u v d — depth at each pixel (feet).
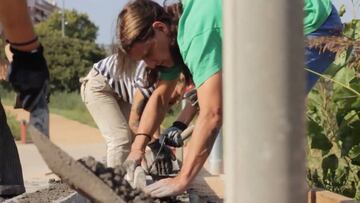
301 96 4.88
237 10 4.91
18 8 8.83
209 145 11.05
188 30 11.35
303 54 4.89
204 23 11.16
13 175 12.14
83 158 8.75
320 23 13.73
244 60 4.89
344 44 13.15
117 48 13.60
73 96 151.84
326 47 13.06
